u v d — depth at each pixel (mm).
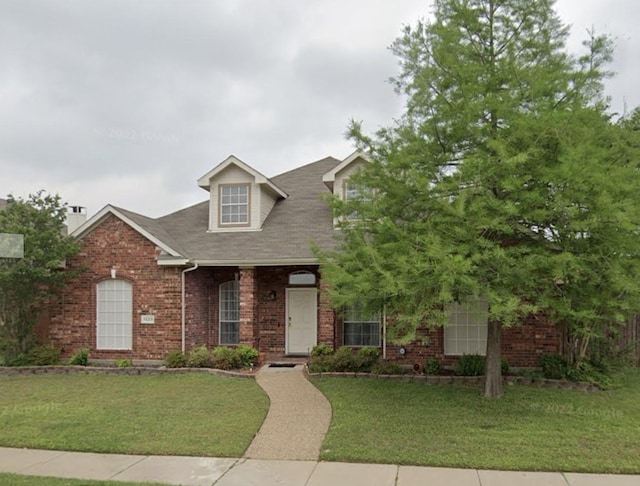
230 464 6508
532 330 13109
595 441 7285
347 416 8750
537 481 5844
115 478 6000
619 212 7008
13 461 6660
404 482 5836
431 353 13672
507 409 9211
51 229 14375
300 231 15719
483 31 9320
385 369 12273
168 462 6586
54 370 13492
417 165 8836
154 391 10977
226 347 14523
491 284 7898
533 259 7766
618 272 7688
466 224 7758
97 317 15211
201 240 15984
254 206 16250
